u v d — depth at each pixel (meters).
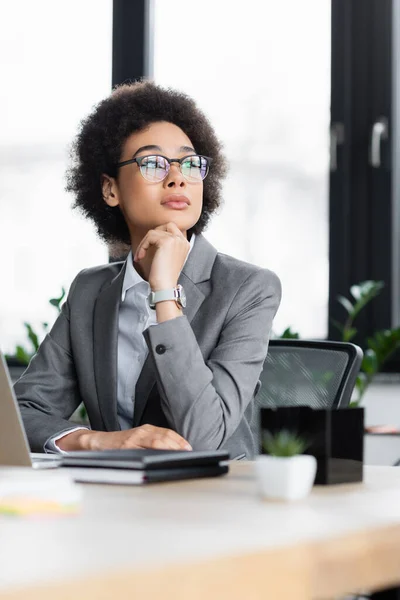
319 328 4.32
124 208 2.29
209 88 4.43
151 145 2.23
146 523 0.97
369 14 4.30
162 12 4.52
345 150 4.31
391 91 4.27
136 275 2.17
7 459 1.52
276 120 4.36
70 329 2.25
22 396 2.22
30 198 4.70
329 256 4.32
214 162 2.40
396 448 3.86
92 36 4.61
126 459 1.36
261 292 2.12
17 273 4.72
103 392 2.14
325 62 4.33
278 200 4.35
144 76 4.51
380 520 1.02
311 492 1.27
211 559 0.76
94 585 0.67
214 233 4.39
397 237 4.29
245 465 1.65
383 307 4.26
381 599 1.24
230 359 2.00
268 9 4.36
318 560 0.88
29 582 0.65
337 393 2.26
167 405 1.84
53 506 1.03
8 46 4.74
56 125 4.66
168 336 1.84
